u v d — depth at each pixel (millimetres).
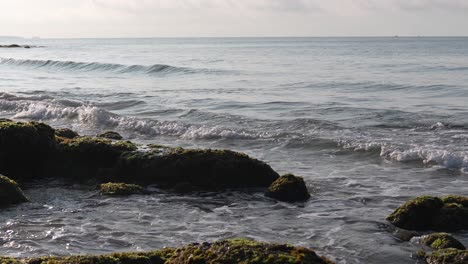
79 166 15031
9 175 14906
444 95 33594
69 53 109000
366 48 127188
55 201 12773
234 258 6871
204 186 13977
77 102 29391
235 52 108188
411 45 151625
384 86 38562
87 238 10164
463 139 20188
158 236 10367
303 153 18781
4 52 118250
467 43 173000
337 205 12617
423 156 17297
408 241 10188
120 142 15531
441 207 11164
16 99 30891
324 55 90375
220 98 32844
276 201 12969
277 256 6766
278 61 72750
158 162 14336
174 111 27641
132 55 95938
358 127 23031
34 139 14992
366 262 9180
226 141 20703
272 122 24250
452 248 9234
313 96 33875
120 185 13609
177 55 94875
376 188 14180
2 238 10062
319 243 10086
